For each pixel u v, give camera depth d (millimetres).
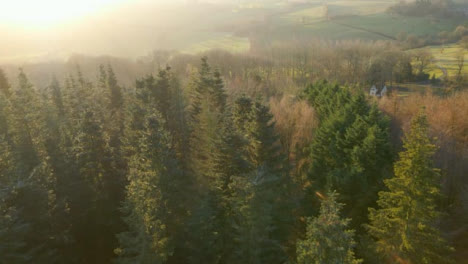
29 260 28969
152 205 26750
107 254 37562
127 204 30828
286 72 113688
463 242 36906
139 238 26172
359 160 35594
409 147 25719
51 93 66875
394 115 57469
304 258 19188
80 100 58781
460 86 84938
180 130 47469
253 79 90625
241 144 31047
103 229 38438
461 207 41281
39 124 42656
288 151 49781
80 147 36781
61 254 33719
